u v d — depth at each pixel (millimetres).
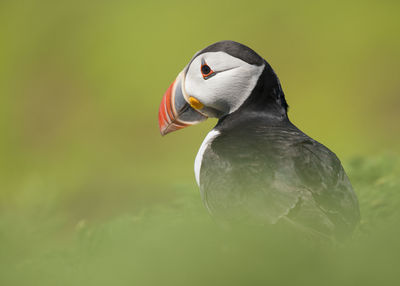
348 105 26484
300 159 4988
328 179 4914
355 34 28672
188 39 29844
